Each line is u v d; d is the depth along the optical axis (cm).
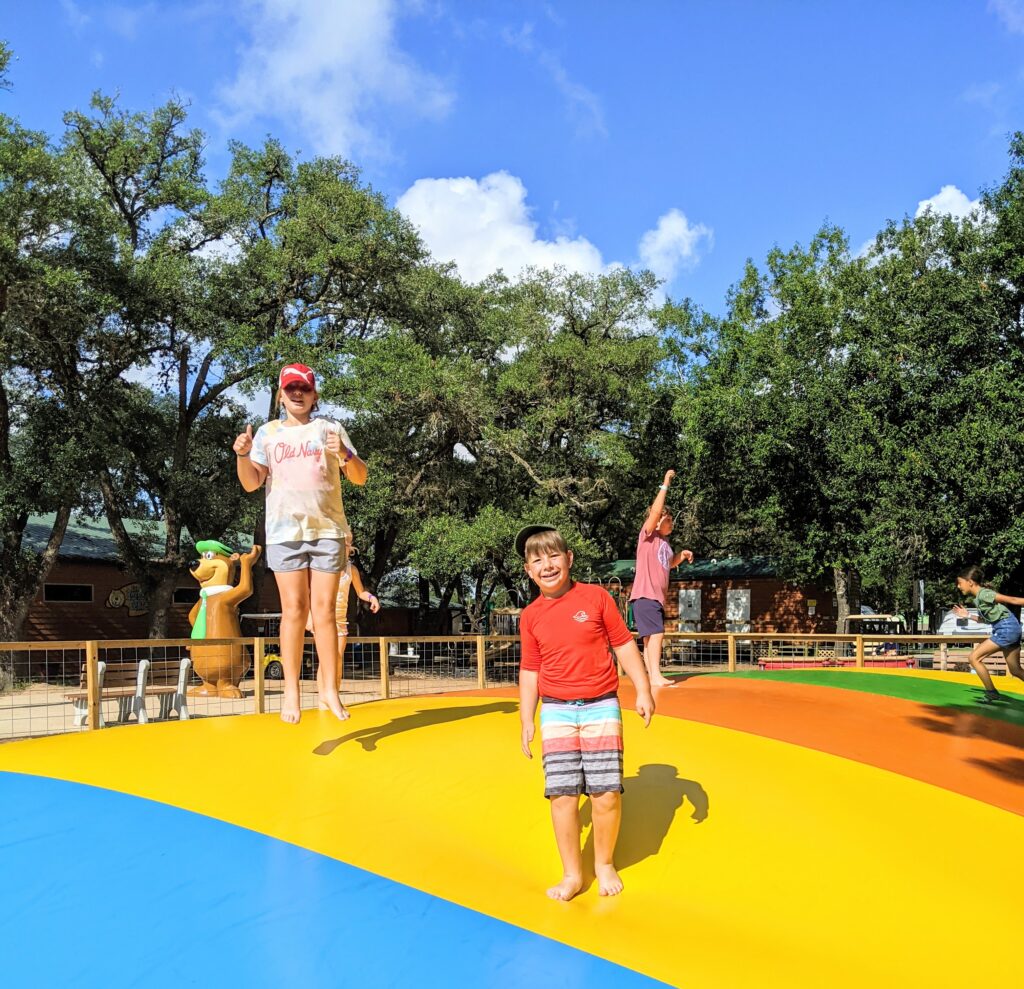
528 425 2559
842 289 2461
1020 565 2169
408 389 2128
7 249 1795
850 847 441
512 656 2666
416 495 2505
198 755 540
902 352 2259
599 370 2578
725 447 2577
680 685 896
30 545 2828
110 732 611
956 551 2044
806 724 696
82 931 328
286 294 2444
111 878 370
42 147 1981
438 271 2791
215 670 1492
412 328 2667
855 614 2755
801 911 373
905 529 2142
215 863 384
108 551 3027
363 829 427
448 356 2791
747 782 521
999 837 488
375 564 2833
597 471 2695
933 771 599
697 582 3441
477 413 2412
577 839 377
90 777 500
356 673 2386
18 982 297
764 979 314
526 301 2825
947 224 2347
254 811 445
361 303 2562
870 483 2234
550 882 388
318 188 2475
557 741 381
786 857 421
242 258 2400
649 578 845
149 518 2886
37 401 2158
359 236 2394
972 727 757
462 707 698
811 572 2592
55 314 2003
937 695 921
